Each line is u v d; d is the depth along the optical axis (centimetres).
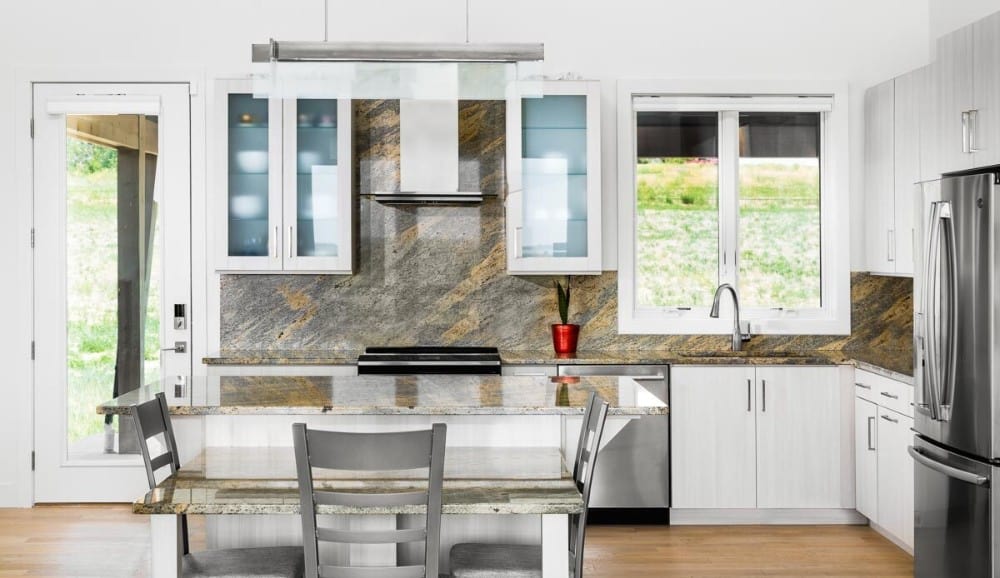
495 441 321
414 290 545
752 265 551
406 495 249
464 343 546
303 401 323
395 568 249
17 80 532
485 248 545
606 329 542
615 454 491
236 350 539
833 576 410
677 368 492
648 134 550
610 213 540
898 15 539
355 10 537
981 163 358
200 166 538
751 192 552
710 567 422
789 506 494
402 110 514
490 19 539
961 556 355
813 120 550
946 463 363
